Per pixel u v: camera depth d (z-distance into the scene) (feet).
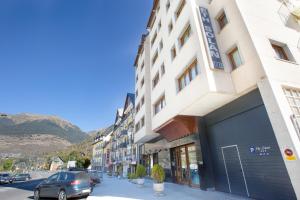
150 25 75.56
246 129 30.27
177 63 43.52
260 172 27.37
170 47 48.98
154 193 36.14
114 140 179.22
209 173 37.29
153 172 37.55
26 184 84.28
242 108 30.81
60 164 339.36
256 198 27.78
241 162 30.91
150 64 69.77
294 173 22.08
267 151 26.48
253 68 28.30
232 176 32.68
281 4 38.60
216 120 37.04
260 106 27.99
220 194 32.42
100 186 57.06
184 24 41.42
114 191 43.27
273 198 25.21
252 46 28.84
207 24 35.53
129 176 67.62
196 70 36.68
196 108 37.01
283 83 27.02
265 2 36.14
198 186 40.98
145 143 80.07
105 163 207.62
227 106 34.14
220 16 37.32
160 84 54.34
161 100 55.21
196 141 40.83
